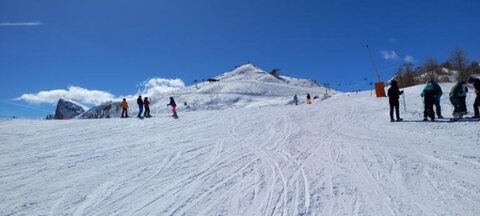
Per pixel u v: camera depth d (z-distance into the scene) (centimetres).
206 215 652
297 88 16600
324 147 1191
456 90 1574
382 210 626
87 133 1786
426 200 659
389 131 1434
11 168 1083
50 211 709
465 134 1222
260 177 867
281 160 1034
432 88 1600
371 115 2017
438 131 1323
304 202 684
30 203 762
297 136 1459
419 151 1028
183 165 1038
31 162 1159
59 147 1416
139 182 880
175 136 1611
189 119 2303
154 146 1373
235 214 648
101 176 953
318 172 882
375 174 834
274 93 14688
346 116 2056
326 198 698
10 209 729
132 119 2434
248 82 16475
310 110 2528
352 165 928
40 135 1744
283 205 675
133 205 722
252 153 1158
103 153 1271
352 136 1381
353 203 666
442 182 748
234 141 1412
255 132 1634
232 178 873
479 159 903
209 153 1193
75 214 687
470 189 700
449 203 638
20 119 2606
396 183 762
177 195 769
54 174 997
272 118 2159
